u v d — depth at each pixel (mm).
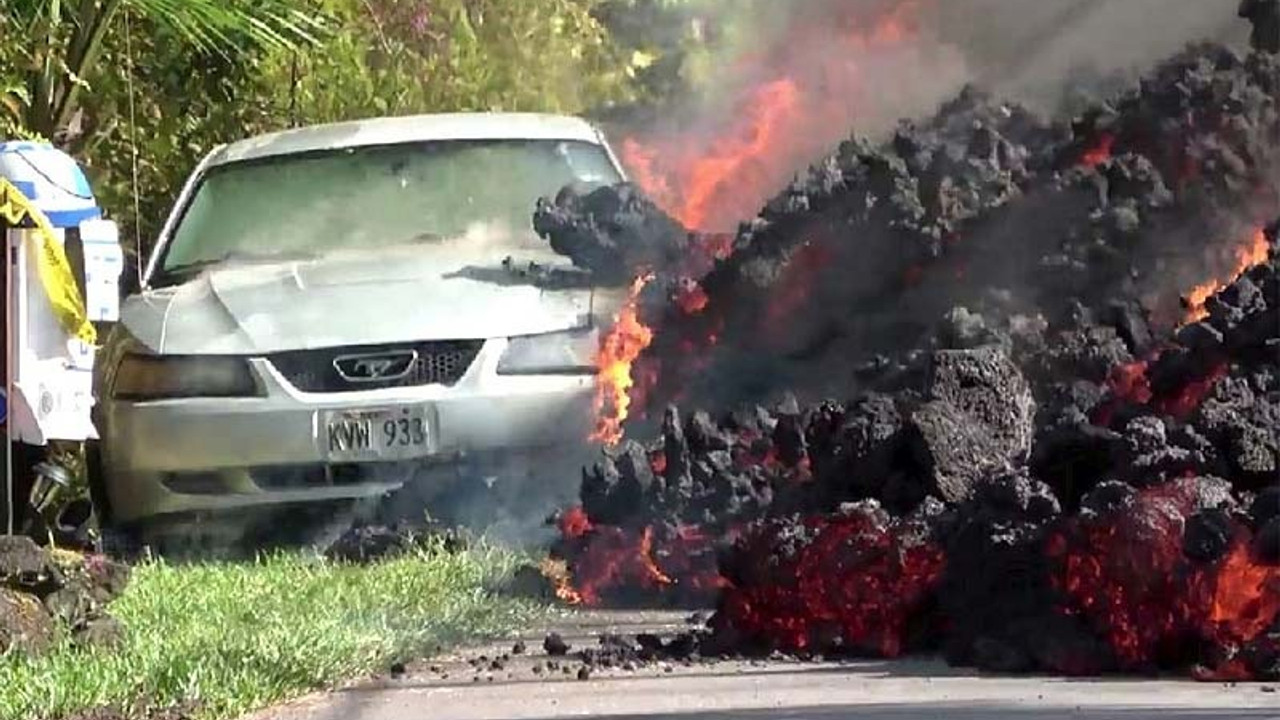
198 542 35250
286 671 23734
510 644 26438
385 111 49625
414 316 34812
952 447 25344
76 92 40312
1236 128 30125
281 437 34344
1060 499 24797
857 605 24594
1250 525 22469
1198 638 22625
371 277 36125
